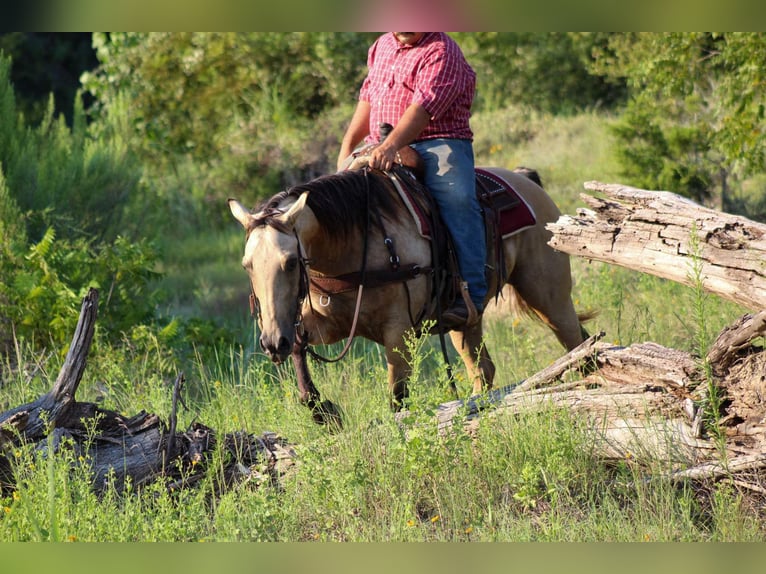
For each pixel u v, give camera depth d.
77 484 7.81
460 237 9.91
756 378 7.80
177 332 13.76
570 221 9.06
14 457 8.18
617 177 20.11
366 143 10.37
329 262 9.04
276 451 8.78
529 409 8.62
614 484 8.10
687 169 19.14
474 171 10.29
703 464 7.85
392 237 9.32
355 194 9.15
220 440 8.45
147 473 8.38
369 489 8.11
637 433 8.16
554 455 7.88
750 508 7.60
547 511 7.82
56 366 12.48
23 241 14.57
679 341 12.49
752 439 7.80
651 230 8.45
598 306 13.83
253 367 11.69
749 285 7.82
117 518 7.43
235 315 18.52
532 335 14.09
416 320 9.66
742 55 16.53
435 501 8.04
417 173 9.95
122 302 14.14
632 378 8.45
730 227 8.03
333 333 9.55
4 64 17.39
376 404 9.17
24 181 16.58
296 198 8.77
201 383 12.55
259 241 8.21
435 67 9.73
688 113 20.91
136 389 11.55
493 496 8.05
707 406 7.89
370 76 10.41
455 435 8.30
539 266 11.22
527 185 11.31
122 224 18.81
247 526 7.32
